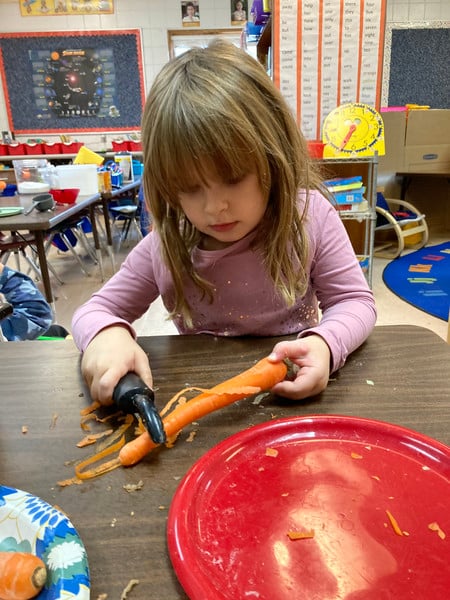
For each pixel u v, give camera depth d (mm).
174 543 381
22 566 346
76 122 5742
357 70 2389
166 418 538
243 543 392
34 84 5605
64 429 565
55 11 5402
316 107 2432
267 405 599
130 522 421
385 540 394
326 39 2336
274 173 727
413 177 4406
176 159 642
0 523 405
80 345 729
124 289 915
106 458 511
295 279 840
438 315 2590
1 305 863
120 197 4312
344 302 828
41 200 2209
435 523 411
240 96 670
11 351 775
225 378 667
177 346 772
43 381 677
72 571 353
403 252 3910
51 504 447
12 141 5352
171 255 830
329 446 510
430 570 366
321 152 2311
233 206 673
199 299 890
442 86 5090
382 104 5105
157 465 498
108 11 5398
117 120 5742
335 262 876
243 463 486
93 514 433
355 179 2492
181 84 670
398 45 4957
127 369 621
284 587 353
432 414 565
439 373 659
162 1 5367
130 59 5551
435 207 4633
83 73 5582
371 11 2311
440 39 4969
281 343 648
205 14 5406
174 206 746
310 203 880
